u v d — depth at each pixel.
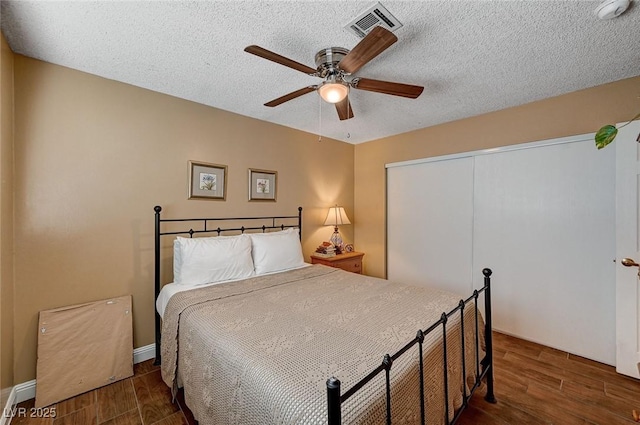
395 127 3.31
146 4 1.33
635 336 1.98
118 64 1.88
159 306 2.08
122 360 2.01
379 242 3.84
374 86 1.74
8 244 1.62
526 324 2.60
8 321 1.62
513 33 1.56
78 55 1.77
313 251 3.59
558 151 2.42
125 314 2.08
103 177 2.04
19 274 1.72
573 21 1.45
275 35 1.57
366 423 0.84
